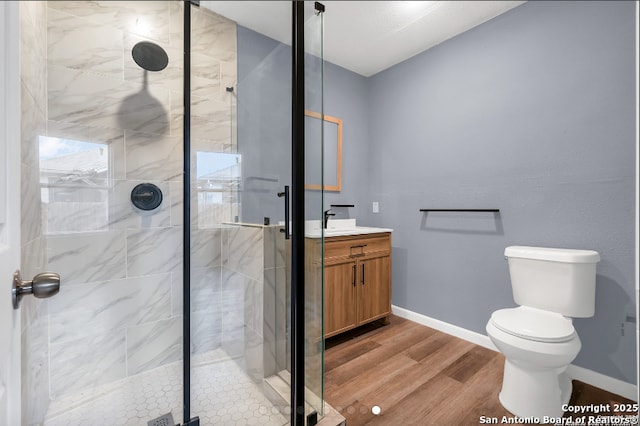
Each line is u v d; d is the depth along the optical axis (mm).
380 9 1894
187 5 1441
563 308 1483
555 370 1327
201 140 1753
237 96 1833
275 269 1393
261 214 1494
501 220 1906
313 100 1332
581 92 1587
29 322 1184
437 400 1443
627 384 1444
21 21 1086
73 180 1463
